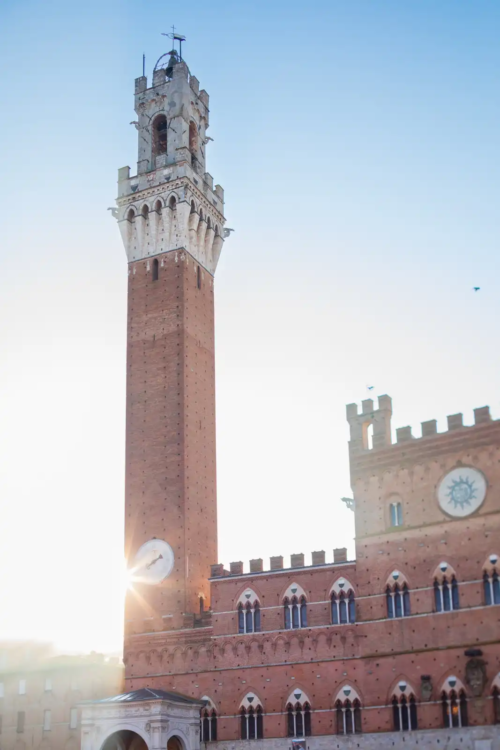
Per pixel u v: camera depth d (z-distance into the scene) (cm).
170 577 11056
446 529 9556
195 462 11756
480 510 9412
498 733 8681
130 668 10919
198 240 13062
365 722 9394
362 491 10238
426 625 9362
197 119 13850
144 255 12838
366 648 9625
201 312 12738
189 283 12562
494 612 9038
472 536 9375
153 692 9938
